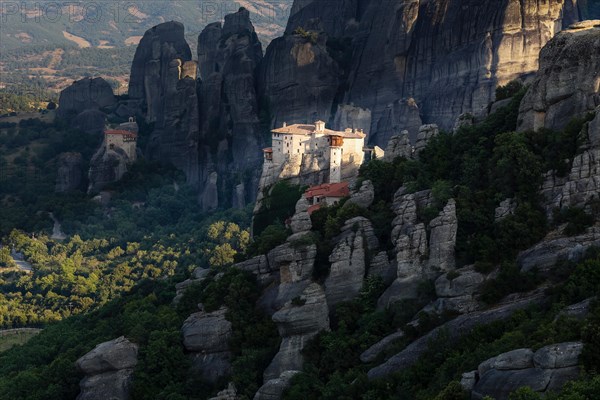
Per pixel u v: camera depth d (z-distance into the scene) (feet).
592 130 449.89
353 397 422.41
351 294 497.87
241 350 513.04
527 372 346.54
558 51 485.97
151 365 525.34
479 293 439.22
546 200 459.73
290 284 517.55
